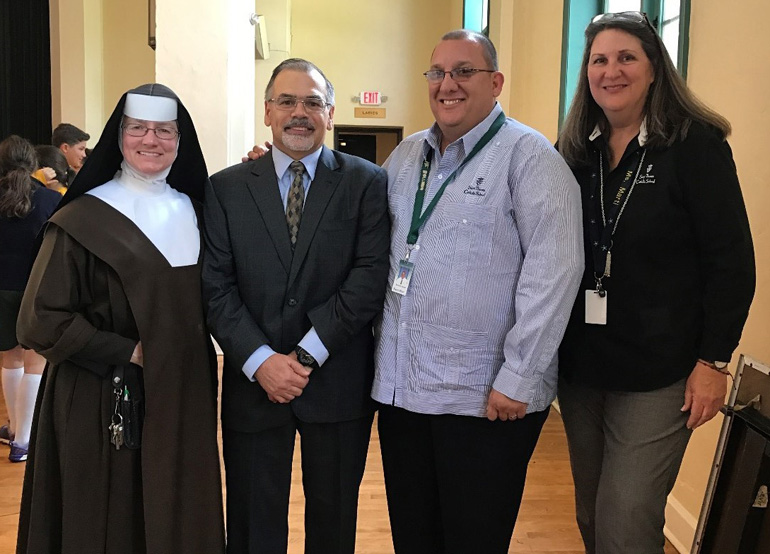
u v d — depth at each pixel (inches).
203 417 72.6
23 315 67.3
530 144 68.5
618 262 69.4
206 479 72.6
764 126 82.7
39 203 131.6
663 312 67.4
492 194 68.7
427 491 76.1
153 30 221.5
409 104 351.9
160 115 69.7
